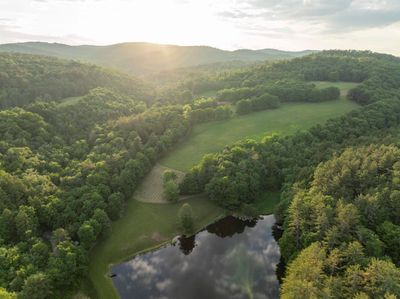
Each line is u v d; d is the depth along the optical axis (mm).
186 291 76500
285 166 119500
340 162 93875
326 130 133875
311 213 77250
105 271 82812
